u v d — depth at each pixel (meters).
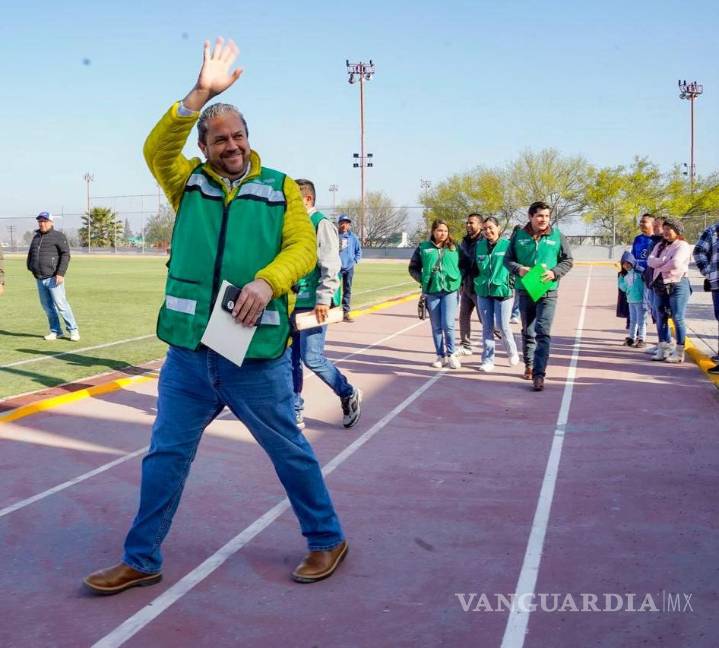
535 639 3.12
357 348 11.44
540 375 8.11
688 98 71.81
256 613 3.36
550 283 7.96
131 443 6.11
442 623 3.26
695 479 5.15
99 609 3.40
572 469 5.41
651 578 3.66
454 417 6.97
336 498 4.83
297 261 3.34
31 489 5.00
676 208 62.56
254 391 3.45
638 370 9.34
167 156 3.39
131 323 14.25
